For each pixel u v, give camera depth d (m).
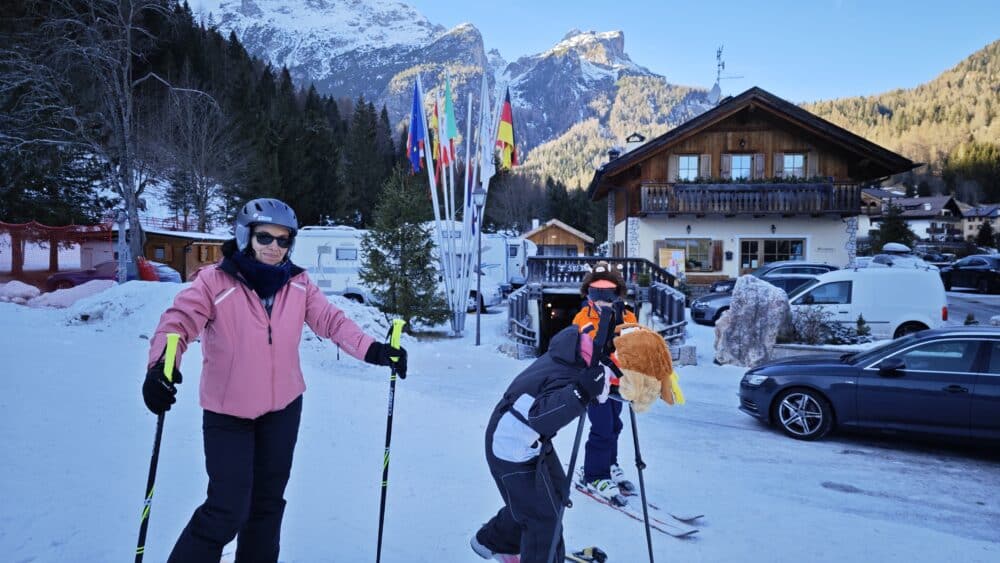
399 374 2.93
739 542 3.91
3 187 24.67
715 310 17.55
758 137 22.89
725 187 22.41
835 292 13.30
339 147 63.22
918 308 12.81
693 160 23.25
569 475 2.83
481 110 14.95
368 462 4.81
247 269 2.51
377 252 15.32
